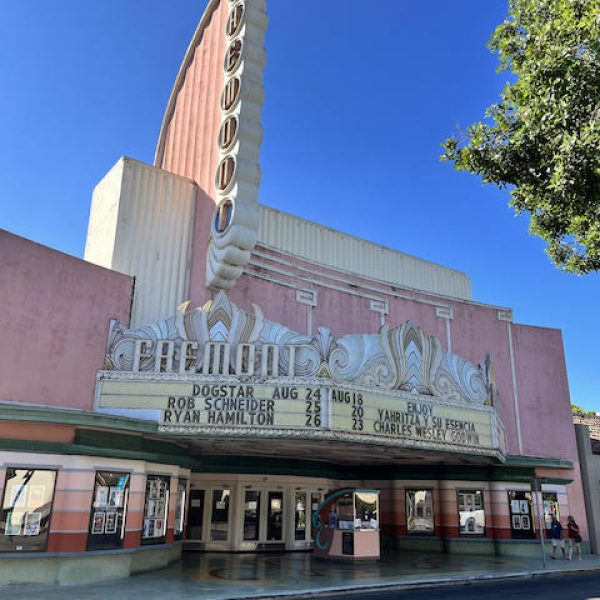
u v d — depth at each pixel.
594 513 24.28
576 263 13.02
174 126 22.25
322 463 21.86
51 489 12.27
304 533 20.94
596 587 14.61
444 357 16.48
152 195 17.84
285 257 19.12
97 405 13.45
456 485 22.33
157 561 14.84
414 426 15.07
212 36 20.23
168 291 17.28
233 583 13.23
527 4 12.27
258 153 16.48
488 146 12.36
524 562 19.59
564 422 24.91
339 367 14.05
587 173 10.60
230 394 13.40
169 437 13.80
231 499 19.92
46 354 13.21
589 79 10.59
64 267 14.02
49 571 11.99
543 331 25.78
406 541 22.45
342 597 12.51
